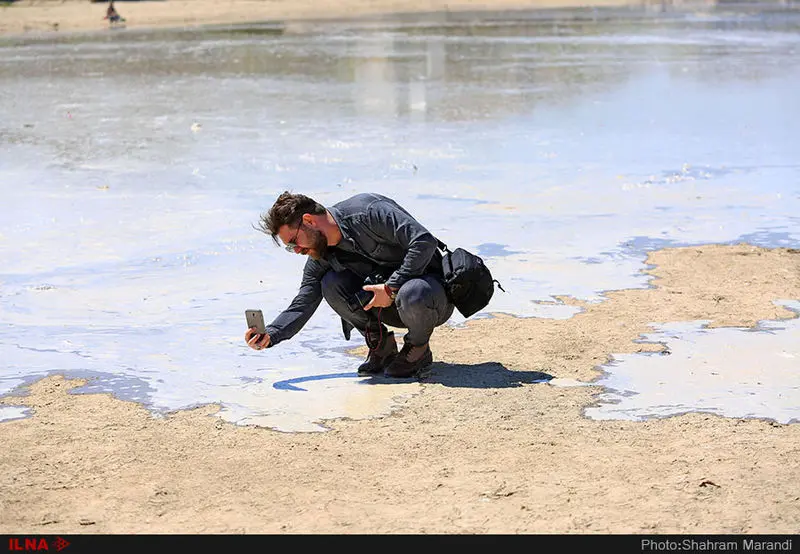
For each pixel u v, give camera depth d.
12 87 24.20
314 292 6.86
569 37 38.62
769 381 6.57
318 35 41.25
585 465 5.39
